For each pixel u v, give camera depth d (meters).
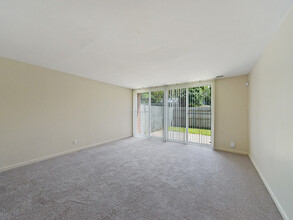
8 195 1.86
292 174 1.34
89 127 4.21
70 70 3.33
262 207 1.65
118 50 2.19
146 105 5.68
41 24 1.54
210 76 3.74
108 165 2.88
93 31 1.68
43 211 1.57
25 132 2.86
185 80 4.23
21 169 2.65
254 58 2.51
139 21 1.48
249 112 3.39
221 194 1.90
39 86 3.07
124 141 5.00
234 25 1.55
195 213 1.55
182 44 1.99
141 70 3.24
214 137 4.04
